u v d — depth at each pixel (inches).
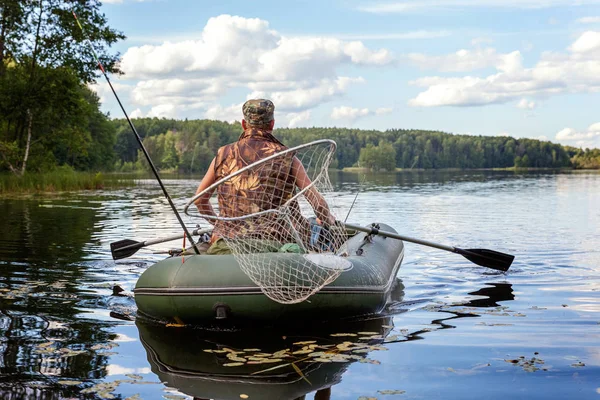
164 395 89.8
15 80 978.7
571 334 125.3
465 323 135.9
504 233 311.7
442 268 213.8
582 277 193.2
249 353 112.3
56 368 101.9
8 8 941.2
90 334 124.8
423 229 331.0
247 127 142.3
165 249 252.4
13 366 102.3
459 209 479.2
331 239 148.8
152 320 137.9
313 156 135.0
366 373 100.5
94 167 2054.6
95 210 477.1
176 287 131.1
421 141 4411.9
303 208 143.1
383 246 191.3
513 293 169.8
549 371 100.8
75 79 991.6
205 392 91.5
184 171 3693.4
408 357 109.7
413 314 146.1
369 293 143.5
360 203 554.9
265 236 139.0
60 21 973.2
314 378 98.1
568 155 4630.9
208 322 132.6
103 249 249.9
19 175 909.2
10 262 214.2
